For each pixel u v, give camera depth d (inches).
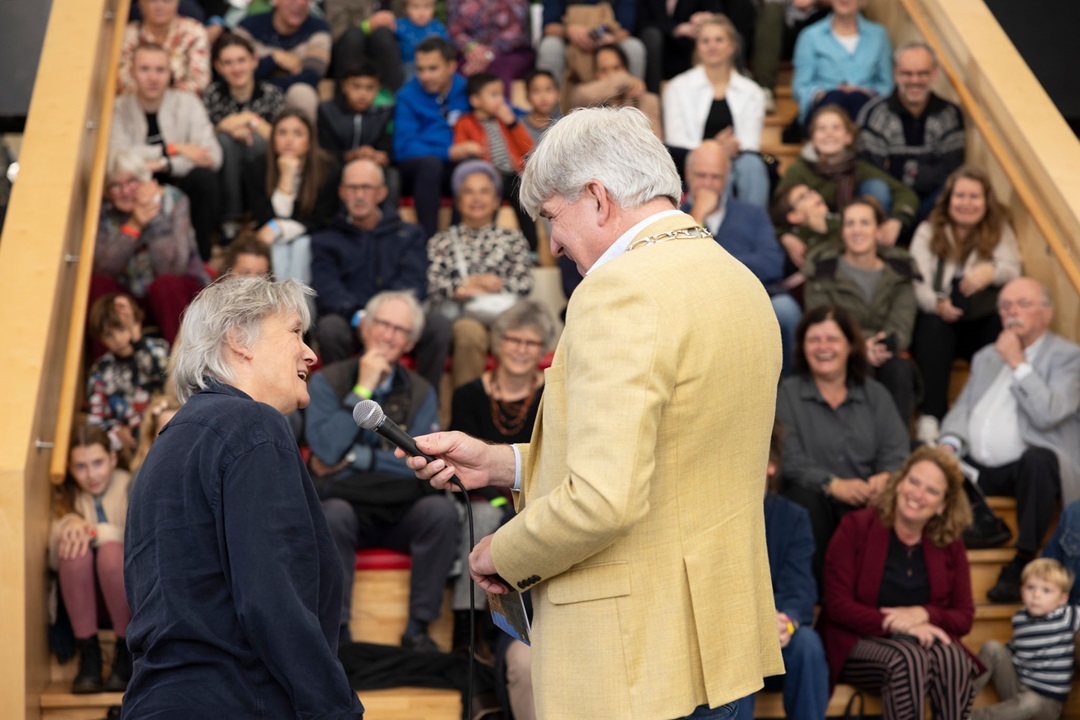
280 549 79.4
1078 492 181.0
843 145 223.3
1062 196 191.5
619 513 70.6
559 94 264.8
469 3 267.1
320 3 276.2
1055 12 261.6
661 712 74.6
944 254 207.0
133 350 182.9
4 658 145.6
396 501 168.4
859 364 184.4
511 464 89.4
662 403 72.9
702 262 77.5
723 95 242.7
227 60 230.7
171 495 81.6
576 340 74.5
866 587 165.2
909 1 247.8
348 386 176.4
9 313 162.1
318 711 78.8
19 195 177.3
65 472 159.5
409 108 240.1
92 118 197.6
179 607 79.8
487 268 211.3
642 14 271.7
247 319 88.1
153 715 78.6
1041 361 188.2
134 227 196.1
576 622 76.8
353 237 210.1
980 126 216.4
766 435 80.8
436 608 165.2
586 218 79.9
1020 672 165.9
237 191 219.6
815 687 156.5
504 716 155.0
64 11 207.0
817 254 207.0
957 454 189.3
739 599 78.5
